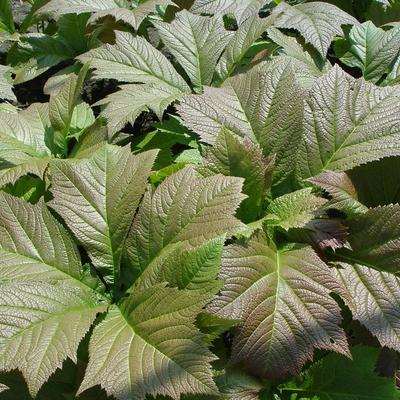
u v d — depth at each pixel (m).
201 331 0.84
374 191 1.04
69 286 0.89
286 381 0.92
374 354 0.91
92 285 0.92
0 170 1.04
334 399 0.90
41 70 1.41
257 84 1.08
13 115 1.17
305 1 1.52
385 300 0.91
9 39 1.41
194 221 0.90
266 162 1.00
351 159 1.02
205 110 1.07
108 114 1.11
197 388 0.75
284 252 0.95
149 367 0.77
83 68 1.14
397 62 1.32
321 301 0.87
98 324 0.86
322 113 1.06
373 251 0.95
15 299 0.82
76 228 0.93
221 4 1.34
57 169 0.96
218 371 0.85
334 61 1.49
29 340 0.79
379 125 1.04
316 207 0.95
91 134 1.11
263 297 0.87
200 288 0.82
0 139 1.11
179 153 1.23
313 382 0.91
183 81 1.25
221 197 0.90
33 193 1.10
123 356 0.79
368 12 1.49
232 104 1.08
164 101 1.16
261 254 0.92
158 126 1.21
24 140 1.14
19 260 0.89
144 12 1.27
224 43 1.27
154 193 0.94
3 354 0.77
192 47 1.27
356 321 0.94
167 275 0.86
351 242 0.97
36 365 0.77
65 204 0.94
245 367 0.85
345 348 0.85
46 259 0.91
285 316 0.86
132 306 0.87
